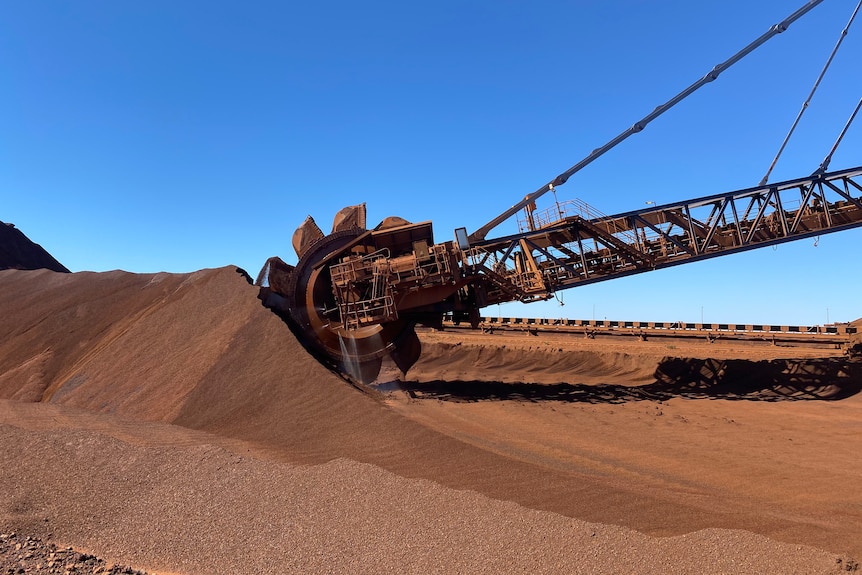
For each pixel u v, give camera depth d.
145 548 7.61
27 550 7.32
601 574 5.94
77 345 26.38
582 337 38.12
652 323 37.38
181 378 18.31
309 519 7.96
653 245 25.78
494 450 12.23
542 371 31.27
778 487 10.60
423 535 7.12
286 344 18.39
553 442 13.93
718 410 19.58
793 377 24.28
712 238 24.69
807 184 23.81
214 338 20.22
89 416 16.64
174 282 28.44
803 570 5.70
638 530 7.08
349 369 22.84
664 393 23.19
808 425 16.91
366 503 8.21
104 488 9.83
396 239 24.06
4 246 47.47
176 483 9.85
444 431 13.84
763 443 14.47
